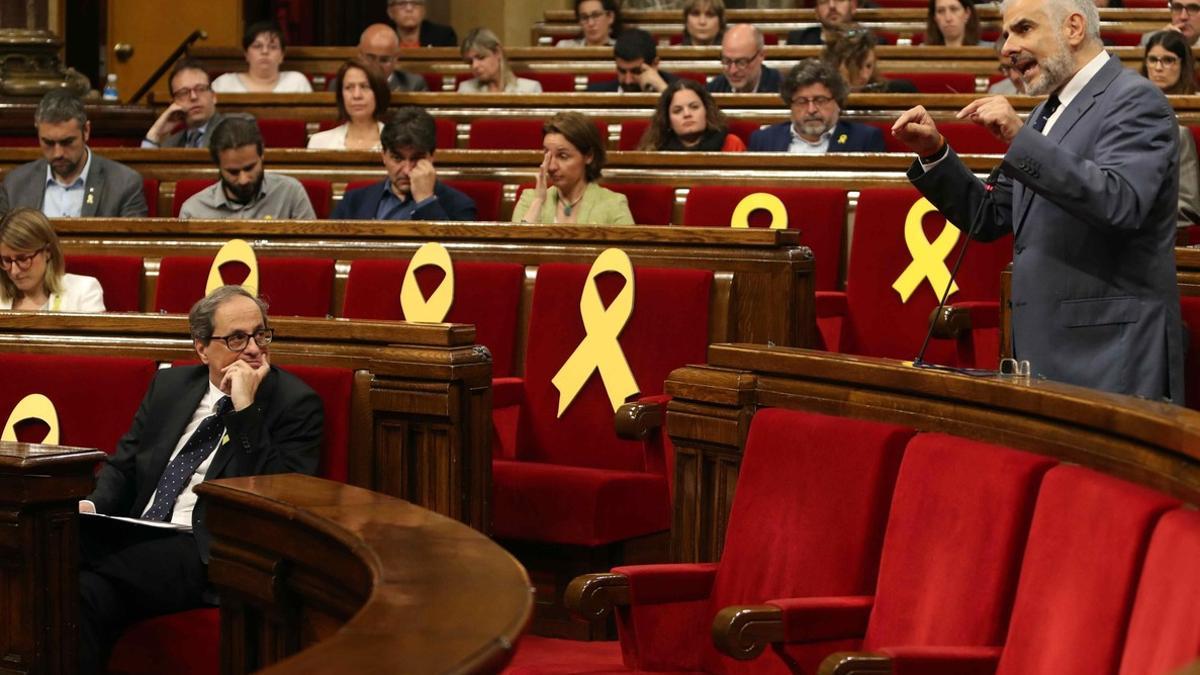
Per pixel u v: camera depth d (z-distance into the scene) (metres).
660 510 5.39
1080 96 4.18
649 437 5.36
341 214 7.82
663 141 8.48
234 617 3.67
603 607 3.78
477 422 4.87
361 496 3.47
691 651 3.88
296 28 16.77
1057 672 2.80
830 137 8.27
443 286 6.03
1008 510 3.11
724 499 4.22
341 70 9.44
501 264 6.02
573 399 5.72
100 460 4.10
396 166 7.62
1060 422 3.19
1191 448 2.67
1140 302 4.12
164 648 4.42
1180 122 8.28
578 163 7.22
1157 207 4.12
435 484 4.79
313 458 4.73
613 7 13.58
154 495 4.84
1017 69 4.27
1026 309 4.23
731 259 5.69
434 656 2.04
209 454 4.83
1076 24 4.16
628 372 5.64
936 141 4.30
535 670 3.84
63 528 4.05
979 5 13.01
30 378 5.23
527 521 5.32
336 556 3.18
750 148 8.42
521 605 2.34
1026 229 4.26
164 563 4.48
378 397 4.86
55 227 6.88
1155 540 2.62
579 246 6.00
